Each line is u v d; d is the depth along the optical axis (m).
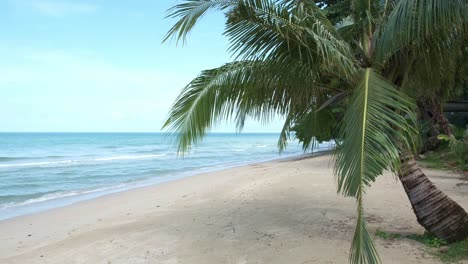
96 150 50.56
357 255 3.04
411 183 5.61
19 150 50.22
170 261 5.57
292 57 4.77
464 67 6.12
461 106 17.66
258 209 8.86
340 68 4.59
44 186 16.95
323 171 15.77
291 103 5.59
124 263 5.63
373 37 5.15
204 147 60.66
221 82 5.46
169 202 11.07
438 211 5.39
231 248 5.98
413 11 4.28
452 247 5.19
